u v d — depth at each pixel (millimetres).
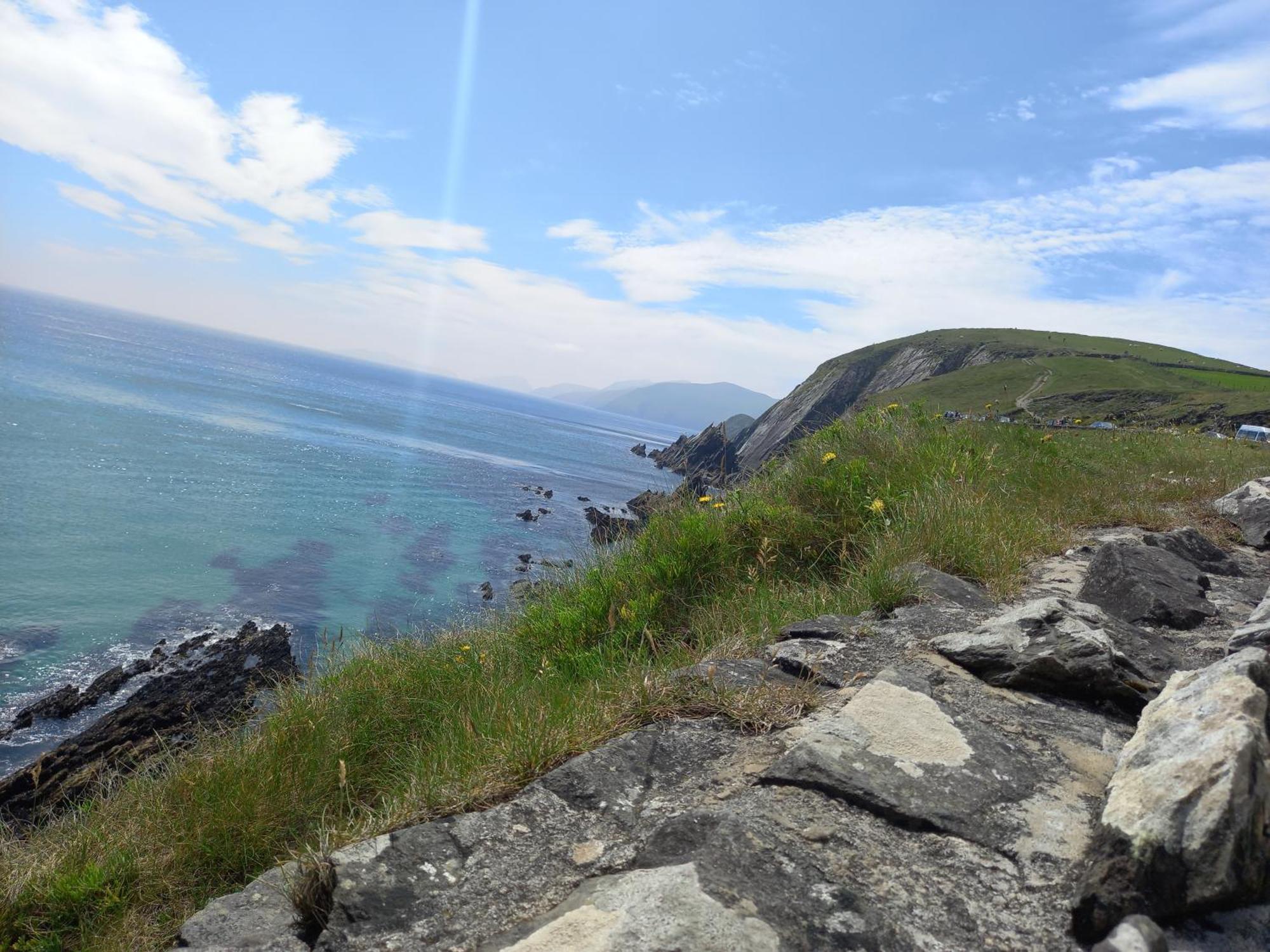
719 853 2141
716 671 3689
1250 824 1925
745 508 6762
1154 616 4453
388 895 2217
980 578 5266
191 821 3814
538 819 2602
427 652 5918
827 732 2898
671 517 6816
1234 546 6711
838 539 6234
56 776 9039
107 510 33625
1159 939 1710
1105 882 1988
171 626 21547
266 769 4160
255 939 2225
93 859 3619
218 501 39219
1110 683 3322
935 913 2037
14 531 28297
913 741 2889
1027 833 2383
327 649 6406
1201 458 10875
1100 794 2619
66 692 16297
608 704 3461
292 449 64812
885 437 7965
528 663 5430
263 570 27859
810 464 7379
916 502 6207
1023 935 1979
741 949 1794
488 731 3586
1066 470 8578
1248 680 2404
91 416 60188
